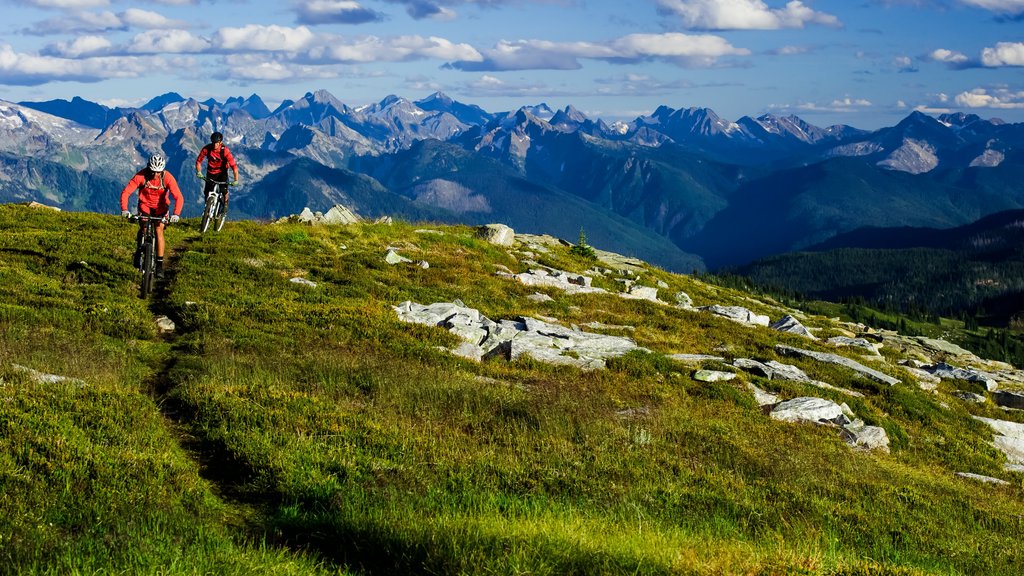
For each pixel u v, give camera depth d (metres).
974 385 35.03
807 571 9.42
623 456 15.95
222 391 15.79
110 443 11.99
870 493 17.31
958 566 13.55
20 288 24.08
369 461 13.10
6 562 8.02
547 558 9.11
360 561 9.34
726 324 36.88
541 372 23.14
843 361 31.83
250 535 9.98
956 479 21.81
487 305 32.78
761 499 14.88
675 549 10.22
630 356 25.75
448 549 9.25
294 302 27.11
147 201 18.38
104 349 19.03
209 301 25.80
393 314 27.16
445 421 16.91
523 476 13.66
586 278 42.09
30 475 10.12
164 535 9.14
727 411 22.20
